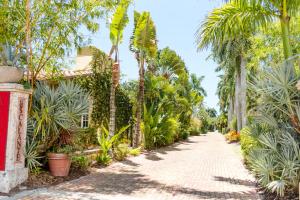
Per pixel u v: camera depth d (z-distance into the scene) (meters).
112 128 14.51
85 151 13.30
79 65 18.44
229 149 22.25
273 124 7.75
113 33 14.79
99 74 15.95
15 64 9.49
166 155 17.48
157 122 20.47
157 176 10.61
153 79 21.61
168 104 22.25
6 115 7.86
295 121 7.41
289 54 8.54
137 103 18.91
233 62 27.81
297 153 7.09
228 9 9.33
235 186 9.15
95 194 7.59
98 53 15.91
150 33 17.72
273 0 8.71
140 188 8.58
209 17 9.54
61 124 9.44
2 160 7.68
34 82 10.31
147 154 17.42
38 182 8.50
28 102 9.24
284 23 8.67
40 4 9.43
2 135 7.79
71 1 9.63
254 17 9.20
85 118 15.10
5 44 9.09
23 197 7.08
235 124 36.22
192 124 47.47
